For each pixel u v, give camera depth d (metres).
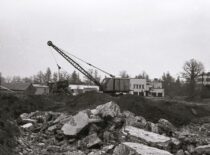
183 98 65.81
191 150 17.75
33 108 33.31
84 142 18.08
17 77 143.38
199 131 28.52
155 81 105.00
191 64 91.31
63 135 19.45
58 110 33.59
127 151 15.12
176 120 31.42
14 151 15.41
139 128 20.83
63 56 44.12
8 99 33.06
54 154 16.12
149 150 15.05
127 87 42.34
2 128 17.59
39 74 122.94
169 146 17.56
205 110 37.72
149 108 31.83
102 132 19.28
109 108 20.95
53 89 44.47
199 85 90.31
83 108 32.97
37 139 19.33
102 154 15.95
